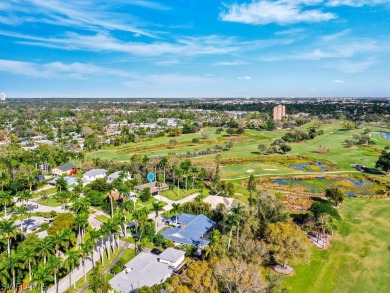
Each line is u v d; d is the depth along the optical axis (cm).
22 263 7200
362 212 12000
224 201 12662
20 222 10681
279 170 18325
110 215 11744
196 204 11556
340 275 7925
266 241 8612
